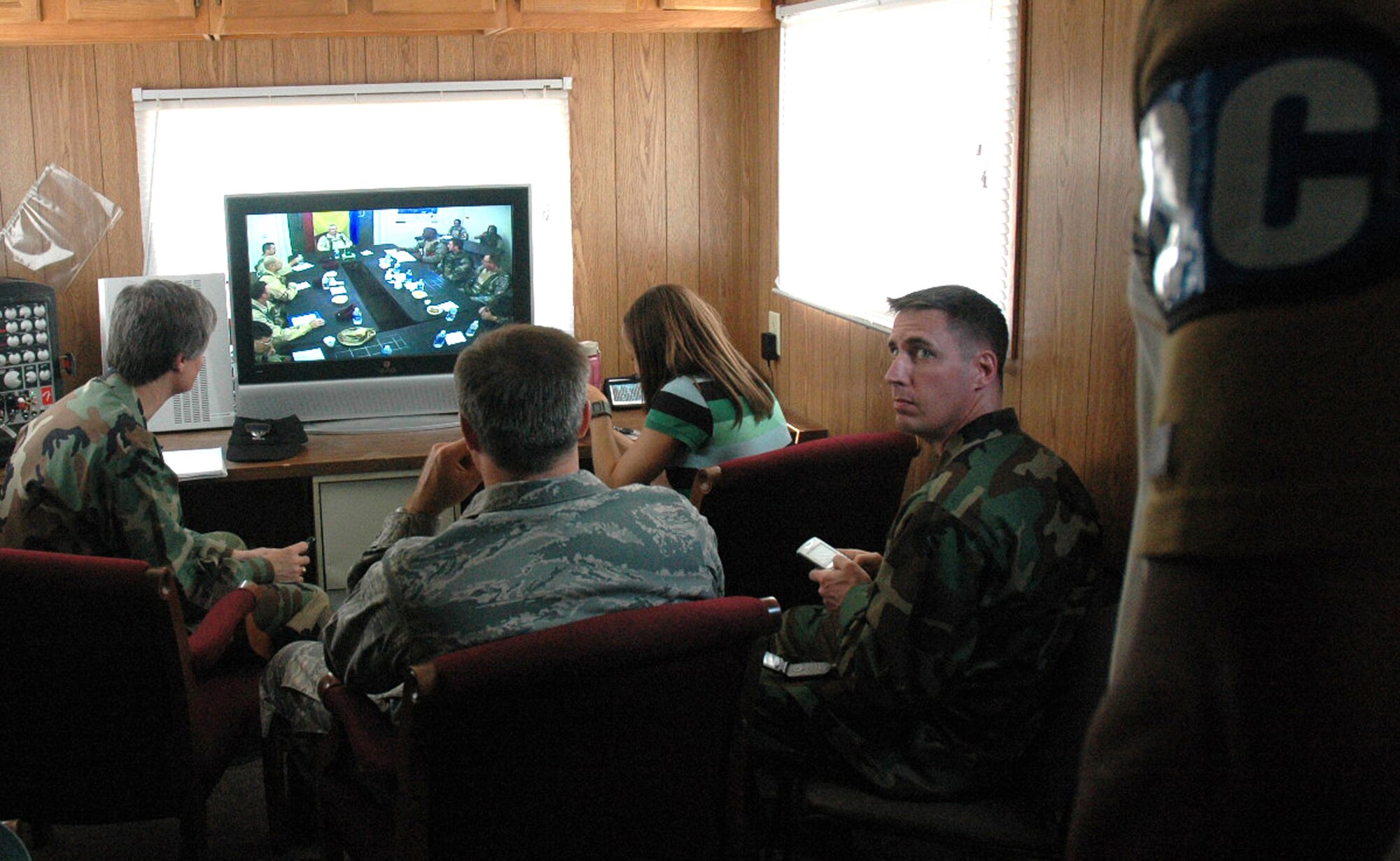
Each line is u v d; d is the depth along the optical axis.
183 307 2.29
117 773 1.86
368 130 3.68
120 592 1.71
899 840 2.37
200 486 3.54
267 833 2.47
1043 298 2.25
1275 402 0.24
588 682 1.39
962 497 1.74
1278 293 0.24
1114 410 2.02
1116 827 0.28
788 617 2.28
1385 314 0.24
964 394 1.89
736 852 1.64
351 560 3.16
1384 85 0.23
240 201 3.20
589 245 3.86
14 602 1.71
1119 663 0.29
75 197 3.54
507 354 1.55
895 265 2.87
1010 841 1.73
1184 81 0.25
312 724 2.04
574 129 3.78
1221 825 0.27
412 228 3.33
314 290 3.31
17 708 1.80
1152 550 0.26
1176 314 0.26
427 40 3.65
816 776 1.91
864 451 2.27
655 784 1.52
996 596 1.73
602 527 1.54
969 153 2.51
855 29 3.01
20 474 2.18
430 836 1.42
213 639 1.99
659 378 2.77
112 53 3.51
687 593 1.59
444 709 1.33
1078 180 2.10
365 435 3.32
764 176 3.73
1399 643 0.25
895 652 1.75
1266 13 0.24
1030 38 2.25
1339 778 0.26
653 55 3.80
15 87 3.47
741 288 4.00
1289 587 0.25
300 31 3.14
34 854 2.39
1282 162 0.24
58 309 3.58
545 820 1.47
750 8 3.39
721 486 2.17
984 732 1.80
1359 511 0.24
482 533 1.51
